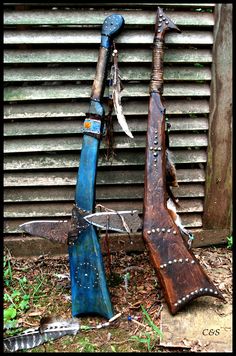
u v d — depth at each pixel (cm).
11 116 271
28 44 263
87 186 241
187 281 241
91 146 242
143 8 262
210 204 296
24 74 266
